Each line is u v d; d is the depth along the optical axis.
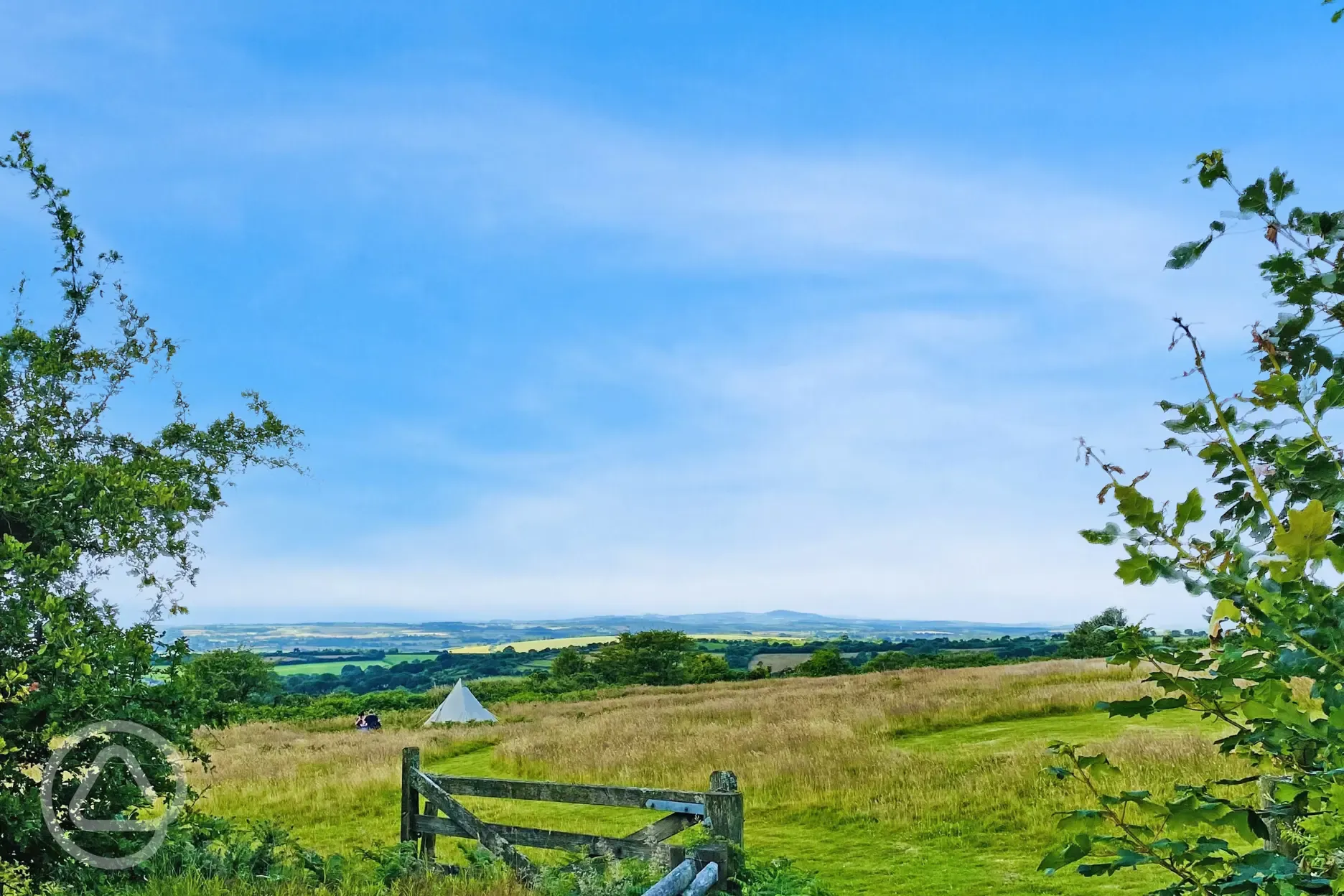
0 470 6.58
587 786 7.33
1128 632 1.72
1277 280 1.86
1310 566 1.43
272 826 7.42
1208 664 1.64
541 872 6.63
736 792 6.77
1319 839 1.75
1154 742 14.61
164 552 6.83
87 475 6.51
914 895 9.54
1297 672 1.41
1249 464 1.59
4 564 5.88
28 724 6.03
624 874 6.27
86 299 7.63
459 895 6.23
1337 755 1.48
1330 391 1.59
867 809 13.46
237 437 7.90
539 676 96.44
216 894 5.95
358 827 14.38
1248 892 1.59
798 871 6.80
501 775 20.22
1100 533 1.67
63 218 7.43
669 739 21.59
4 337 7.10
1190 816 1.70
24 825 5.73
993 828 11.84
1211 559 1.64
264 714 50.59
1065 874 9.60
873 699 26.84
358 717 40.53
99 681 6.15
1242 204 1.83
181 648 6.80
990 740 18.55
